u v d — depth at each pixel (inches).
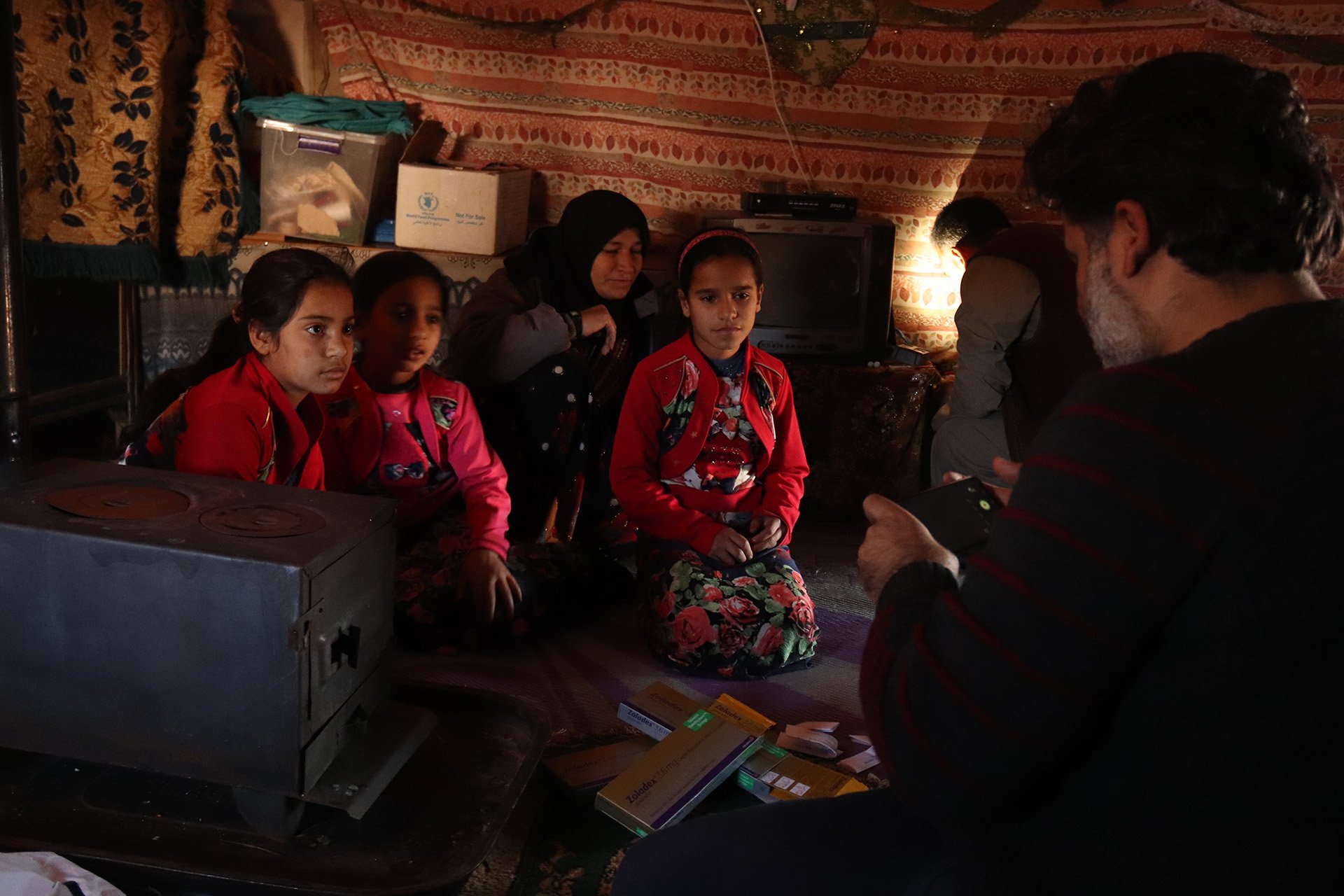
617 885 47.7
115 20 131.6
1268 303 36.6
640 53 156.4
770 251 142.3
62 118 129.1
